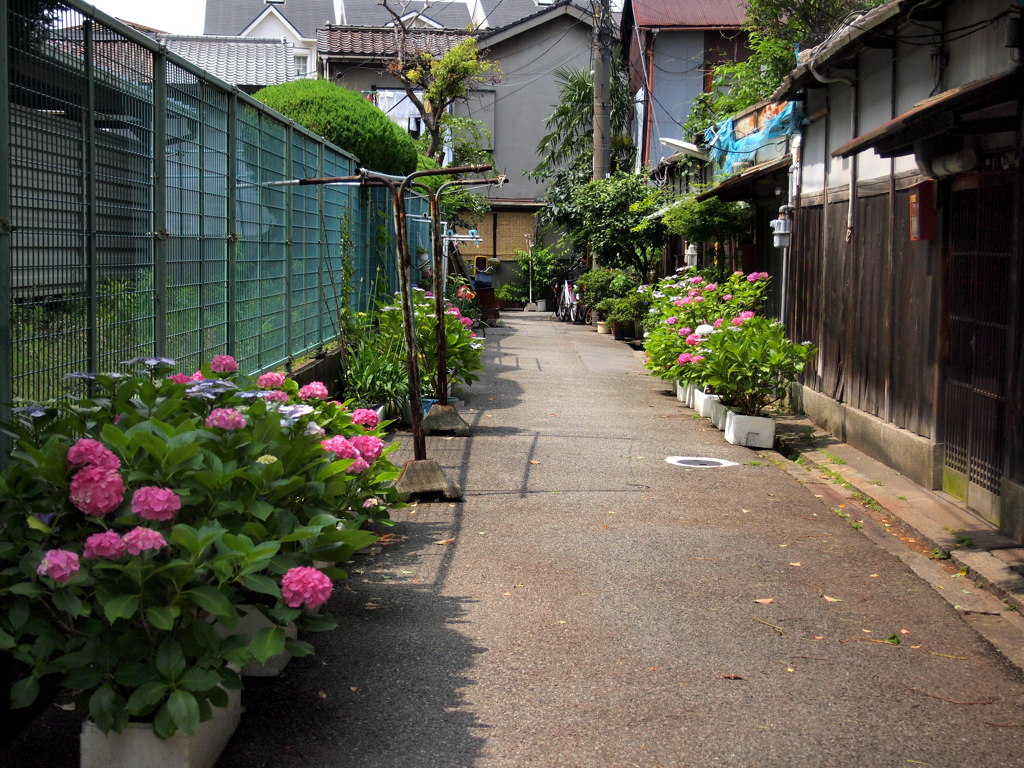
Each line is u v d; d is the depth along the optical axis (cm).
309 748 350
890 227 854
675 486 768
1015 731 377
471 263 2998
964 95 549
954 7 727
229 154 699
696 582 541
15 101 392
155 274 546
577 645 447
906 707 395
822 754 353
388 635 454
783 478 807
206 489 357
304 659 425
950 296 733
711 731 368
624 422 1054
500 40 3062
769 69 1598
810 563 584
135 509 314
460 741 356
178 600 319
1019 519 608
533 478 780
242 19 4475
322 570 386
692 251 1641
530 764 341
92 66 457
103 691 310
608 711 382
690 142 1922
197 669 313
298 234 938
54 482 333
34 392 411
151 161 536
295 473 415
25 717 366
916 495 740
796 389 1150
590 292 2278
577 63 3106
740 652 445
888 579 559
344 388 1041
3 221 378
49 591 313
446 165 2542
